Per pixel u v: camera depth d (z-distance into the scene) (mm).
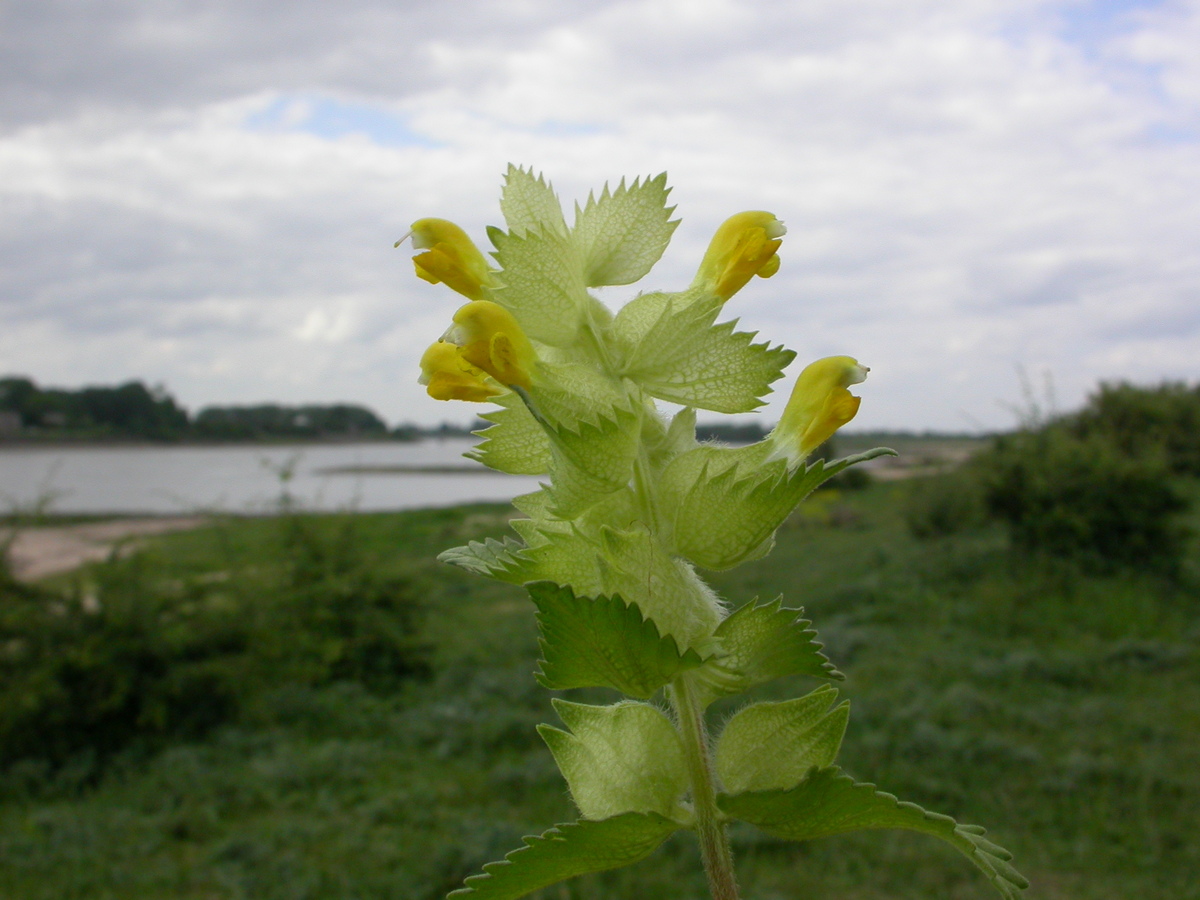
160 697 11273
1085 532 15828
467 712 11492
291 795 9359
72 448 118125
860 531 26391
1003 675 11562
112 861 8125
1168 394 29359
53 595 11891
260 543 16938
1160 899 6629
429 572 22016
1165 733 9492
